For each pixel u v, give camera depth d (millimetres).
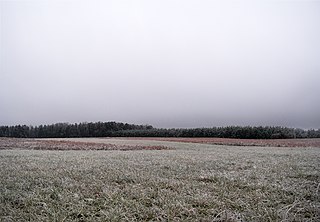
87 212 4379
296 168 9102
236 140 42500
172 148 25250
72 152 17922
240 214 4309
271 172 8250
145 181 6734
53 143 30078
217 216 4289
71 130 74062
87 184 6355
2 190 5688
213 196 5312
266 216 4203
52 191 5602
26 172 7836
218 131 58875
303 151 19656
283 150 21469
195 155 15008
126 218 4094
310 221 3998
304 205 4680
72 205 4652
